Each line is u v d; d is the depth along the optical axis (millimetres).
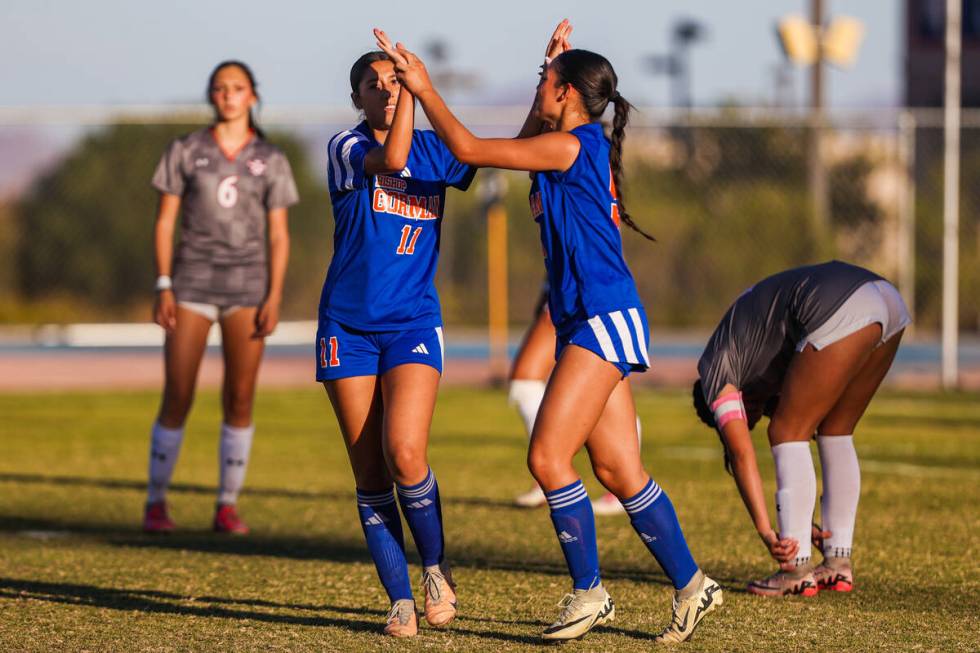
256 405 37312
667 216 63438
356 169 11062
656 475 22984
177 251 17797
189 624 11758
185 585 13789
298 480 23203
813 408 12922
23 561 15320
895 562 14938
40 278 63312
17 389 42812
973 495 20312
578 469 24703
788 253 61719
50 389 42688
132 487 22344
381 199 11234
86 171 62219
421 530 11203
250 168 17625
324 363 11375
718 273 63000
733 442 12602
